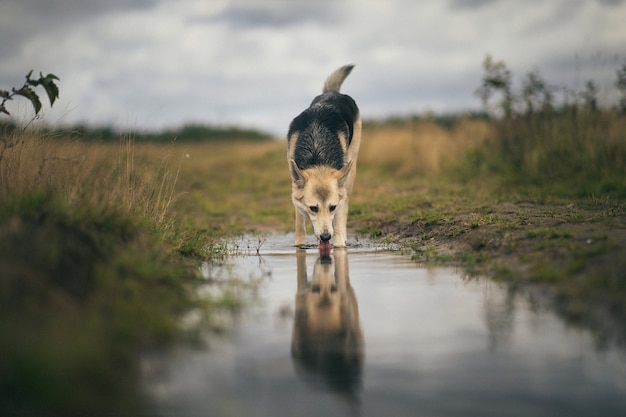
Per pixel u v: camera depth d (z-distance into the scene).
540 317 3.88
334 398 2.80
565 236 5.53
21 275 3.45
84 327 3.21
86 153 6.75
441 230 7.21
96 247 4.38
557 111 13.28
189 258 6.24
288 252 7.05
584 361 3.16
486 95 14.10
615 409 2.63
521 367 3.12
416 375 3.06
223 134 34.62
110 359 3.14
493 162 12.97
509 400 2.76
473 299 4.41
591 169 10.62
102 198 5.35
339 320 4.01
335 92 8.77
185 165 18.53
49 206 4.48
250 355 3.37
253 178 16.39
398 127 20.70
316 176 6.92
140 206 6.40
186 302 4.26
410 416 2.62
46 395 2.66
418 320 3.96
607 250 4.73
